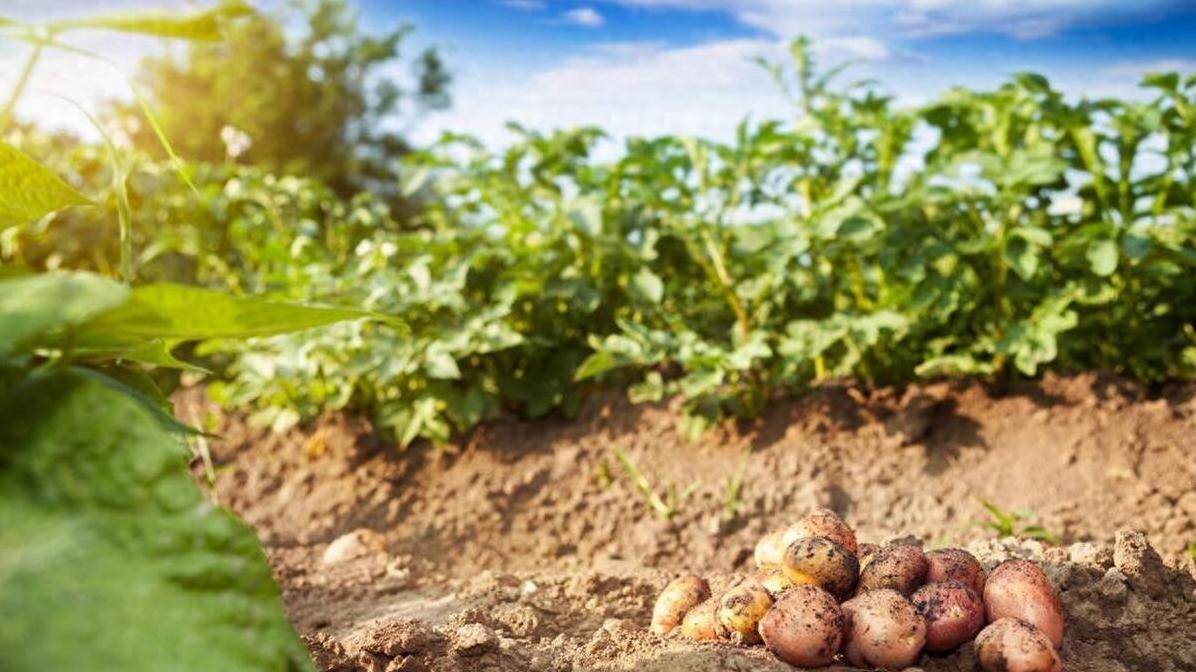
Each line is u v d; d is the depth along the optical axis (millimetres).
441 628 1199
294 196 2629
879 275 1949
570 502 1910
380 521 1932
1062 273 1932
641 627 1311
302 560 1738
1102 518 1667
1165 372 1940
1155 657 1102
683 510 1836
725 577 1411
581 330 2154
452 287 1917
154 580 614
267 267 2408
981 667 1012
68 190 823
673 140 2008
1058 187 1920
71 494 622
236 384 2186
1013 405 1900
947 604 1041
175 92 6246
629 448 1986
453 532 1886
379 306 1943
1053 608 1062
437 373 1864
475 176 2107
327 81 6344
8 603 582
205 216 2682
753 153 1909
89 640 586
